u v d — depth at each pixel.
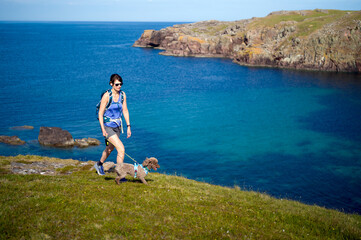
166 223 6.62
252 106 60.00
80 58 134.12
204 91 73.94
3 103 55.66
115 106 8.10
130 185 8.94
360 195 25.20
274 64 116.00
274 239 6.73
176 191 9.26
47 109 52.81
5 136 36.34
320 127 46.44
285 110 56.84
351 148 37.44
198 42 152.50
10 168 12.46
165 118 50.53
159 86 79.69
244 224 7.39
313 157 34.47
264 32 133.25
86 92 68.25
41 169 13.02
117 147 8.39
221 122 49.00
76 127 43.59
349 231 7.88
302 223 8.20
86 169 13.32
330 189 26.36
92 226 6.04
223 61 133.25
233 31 154.50
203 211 7.74
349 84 80.31
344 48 102.06
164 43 179.50
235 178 28.61
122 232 5.96
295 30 119.19
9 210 6.20
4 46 179.00
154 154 34.75
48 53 149.25
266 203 10.20
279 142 39.75
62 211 6.51
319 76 93.50
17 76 85.56
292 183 27.59
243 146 38.16
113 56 145.00
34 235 5.43
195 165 31.84
